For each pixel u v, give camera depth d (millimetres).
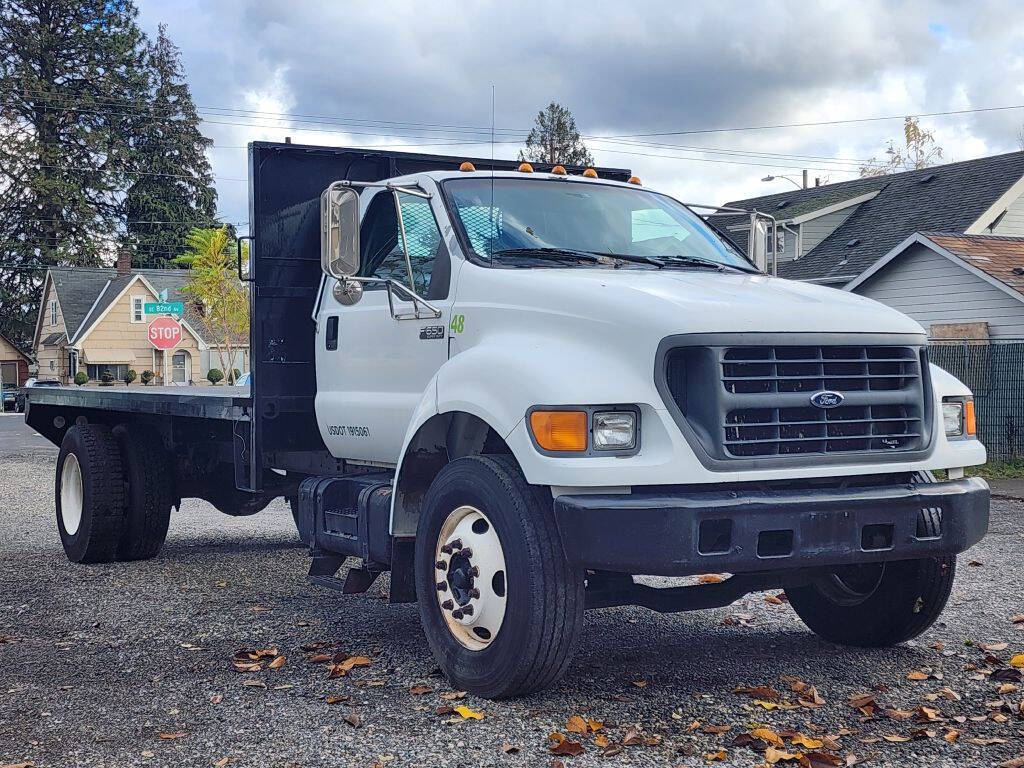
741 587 5551
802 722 4777
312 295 7203
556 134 83188
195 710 5023
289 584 8133
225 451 8773
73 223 79625
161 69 85875
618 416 4738
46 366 70438
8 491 15359
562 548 4871
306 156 7156
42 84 80625
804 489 4859
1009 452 18297
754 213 7086
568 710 4945
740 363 4777
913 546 4996
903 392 5137
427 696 5188
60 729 4777
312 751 4453
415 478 5684
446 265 5848
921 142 65062
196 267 59125
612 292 5047
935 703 5055
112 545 9070
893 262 24281
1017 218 30062
